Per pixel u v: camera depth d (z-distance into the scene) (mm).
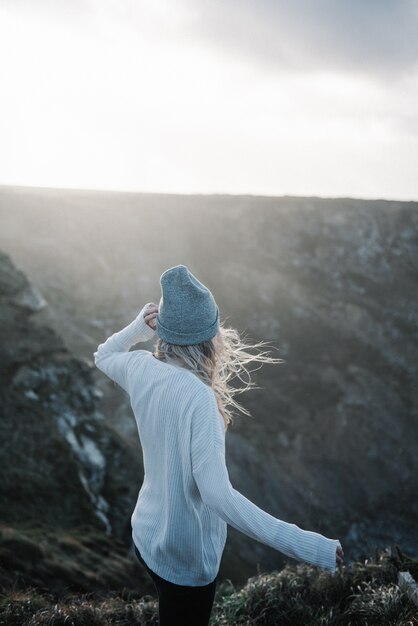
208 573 1883
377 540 36406
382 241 68188
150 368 1942
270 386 46844
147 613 3885
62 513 13312
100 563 11023
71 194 63219
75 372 18938
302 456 41500
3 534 9148
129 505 16125
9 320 18922
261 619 3619
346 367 51406
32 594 4359
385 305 61469
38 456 14602
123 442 18672
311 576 3934
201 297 1868
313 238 66812
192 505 1811
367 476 41719
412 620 3059
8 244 50344
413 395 50719
